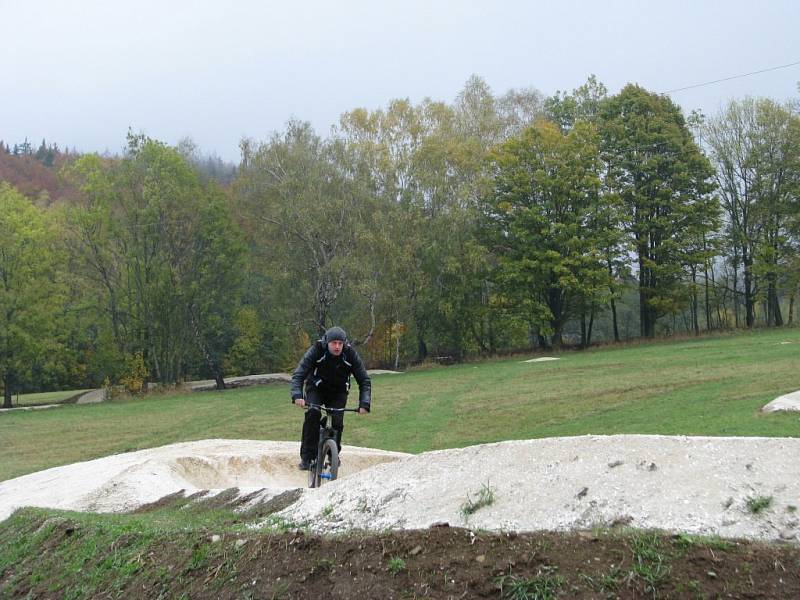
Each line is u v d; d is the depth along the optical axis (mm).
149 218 47250
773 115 53781
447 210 50531
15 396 62562
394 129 52562
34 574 7684
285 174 47188
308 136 47938
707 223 54344
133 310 51344
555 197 52406
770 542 4949
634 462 6324
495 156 52594
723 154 55188
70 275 48812
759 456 6078
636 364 35625
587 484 6113
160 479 12047
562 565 4859
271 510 7805
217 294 50812
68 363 61250
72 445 28109
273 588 5430
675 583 4547
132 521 8297
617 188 54562
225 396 41594
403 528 6129
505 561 5020
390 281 49000
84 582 6926
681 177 52125
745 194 55094
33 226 48156
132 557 6914
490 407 27094
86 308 50562
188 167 50219
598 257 50281
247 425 29500
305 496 7883
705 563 4688
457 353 54312
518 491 6281
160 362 52438
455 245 50062
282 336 57531
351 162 47531
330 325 52062
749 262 55438
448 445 20781
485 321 57344
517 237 51750
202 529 7039
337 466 8602
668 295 53719
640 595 4512
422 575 5078
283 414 31859
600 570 4754
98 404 42562
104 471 15305
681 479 5918
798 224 52812
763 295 55219
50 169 82125
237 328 57812
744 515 5348
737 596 4387
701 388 24734
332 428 9047
